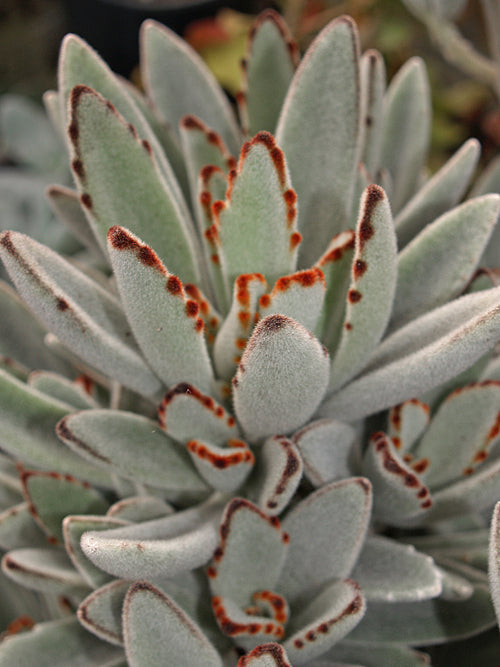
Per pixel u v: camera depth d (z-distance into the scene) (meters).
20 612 0.36
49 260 0.30
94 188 0.31
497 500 0.31
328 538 0.30
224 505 0.32
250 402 0.29
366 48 0.78
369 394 0.30
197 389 0.30
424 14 0.50
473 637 0.33
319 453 0.31
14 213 0.60
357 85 0.32
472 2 0.66
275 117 0.36
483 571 0.33
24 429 0.32
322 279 0.29
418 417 0.32
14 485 0.35
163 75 0.37
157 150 0.33
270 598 0.30
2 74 0.86
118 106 0.32
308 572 0.31
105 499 0.34
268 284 0.31
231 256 0.30
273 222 0.30
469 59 0.51
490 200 0.31
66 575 0.31
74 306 0.28
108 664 0.31
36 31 0.88
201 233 0.33
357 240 0.28
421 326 0.30
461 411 0.32
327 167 0.33
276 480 0.29
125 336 0.31
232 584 0.30
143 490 0.33
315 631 0.28
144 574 0.28
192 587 0.31
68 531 0.30
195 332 0.29
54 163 0.64
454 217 0.32
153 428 0.31
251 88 0.36
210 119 0.38
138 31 0.84
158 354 0.30
